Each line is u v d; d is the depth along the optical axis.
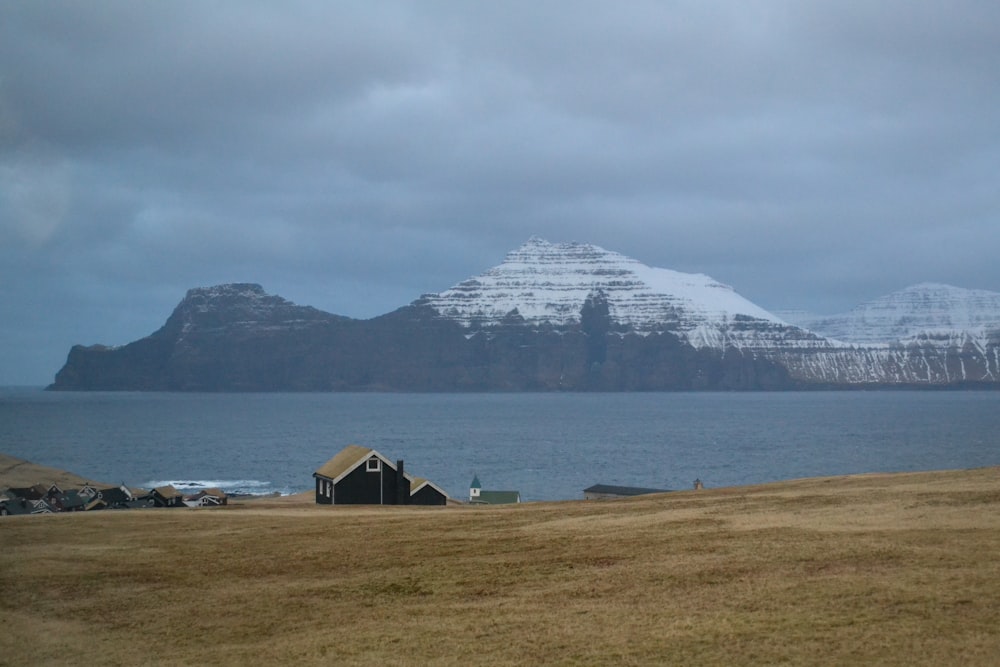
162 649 28.45
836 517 39.97
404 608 30.67
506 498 109.44
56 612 33.56
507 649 25.28
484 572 34.75
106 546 45.97
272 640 28.42
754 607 26.83
